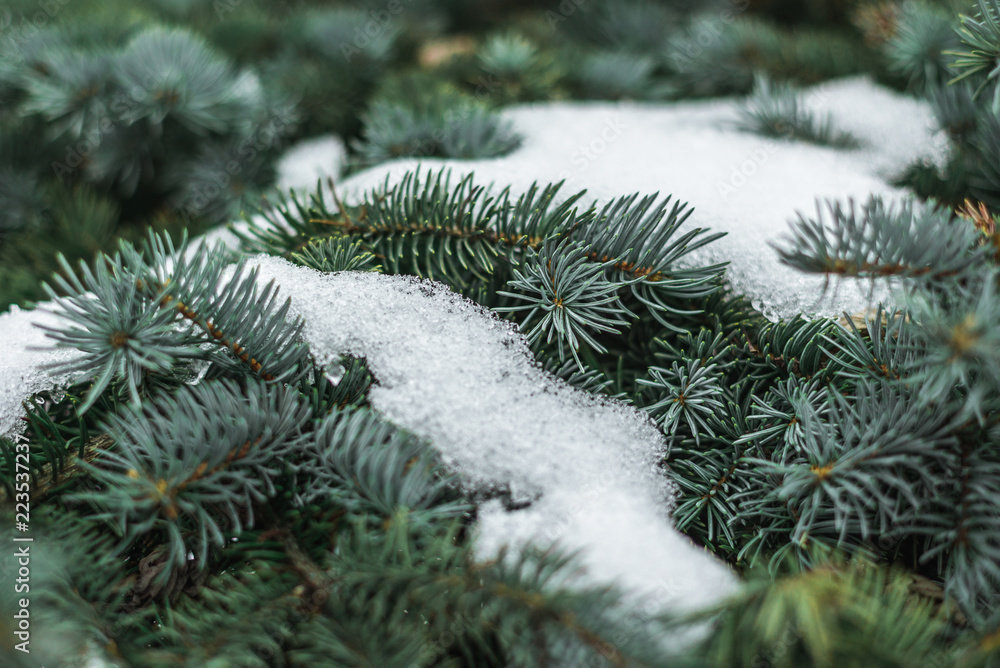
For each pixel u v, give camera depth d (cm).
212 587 39
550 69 60
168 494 37
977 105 47
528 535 38
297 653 36
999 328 35
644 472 41
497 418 40
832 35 65
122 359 39
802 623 35
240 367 41
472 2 77
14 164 55
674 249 42
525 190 48
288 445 39
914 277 39
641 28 71
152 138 55
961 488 38
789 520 40
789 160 51
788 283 45
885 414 39
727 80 62
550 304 42
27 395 42
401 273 45
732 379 43
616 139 53
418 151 51
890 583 39
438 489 39
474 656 38
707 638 36
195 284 40
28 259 51
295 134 58
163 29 56
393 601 37
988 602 38
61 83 52
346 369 41
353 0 73
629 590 36
